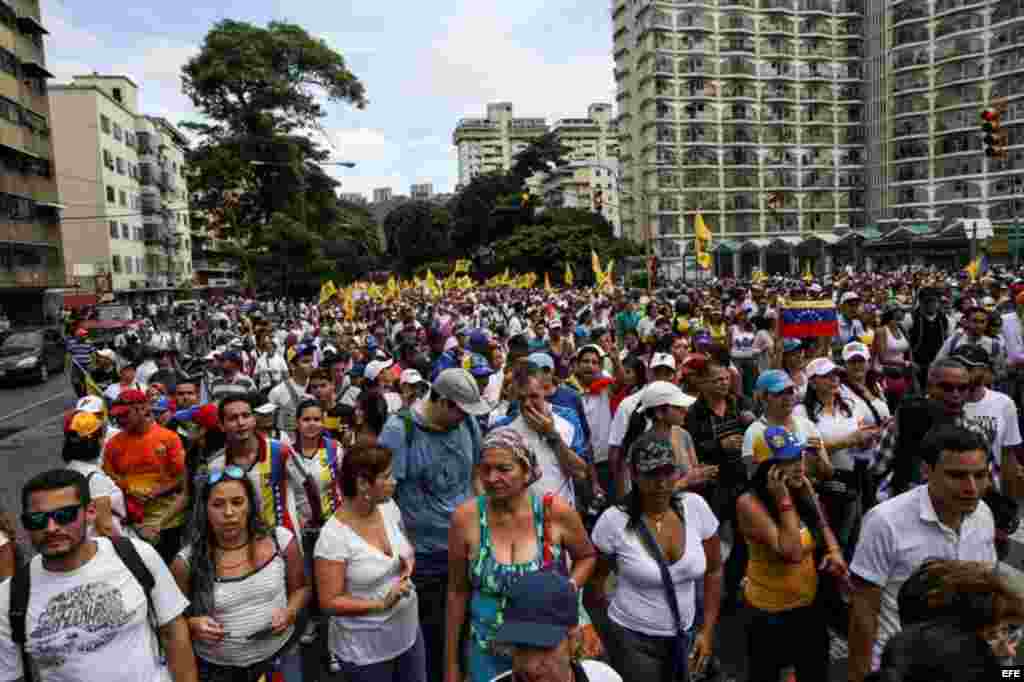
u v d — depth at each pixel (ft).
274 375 37.83
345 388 29.48
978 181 278.67
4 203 130.72
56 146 192.95
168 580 10.21
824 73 312.50
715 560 12.35
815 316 24.89
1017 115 266.16
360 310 91.09
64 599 9.32
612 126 530.68
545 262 227.20
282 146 162.71
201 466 16.11
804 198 314.96
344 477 12.01
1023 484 15.57
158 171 240.73
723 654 15.67
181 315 137.18
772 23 306.76
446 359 27.14
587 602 12.62
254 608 11.53
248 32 162.81
